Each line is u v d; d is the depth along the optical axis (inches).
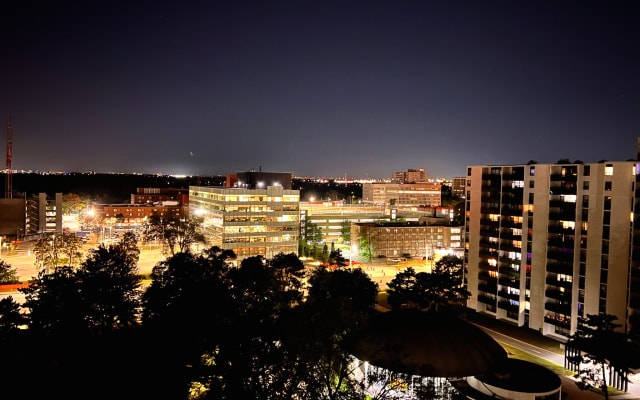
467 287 5019.7
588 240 3966.5
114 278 3425.2
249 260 4153.5
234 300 2952.8
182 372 2433.6
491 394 2679.6
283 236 7559.1
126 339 2915.8
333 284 3764.8
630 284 3666.3
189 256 4114.2
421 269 7209.6
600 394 3051.2
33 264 6870.1
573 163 4441.4
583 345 3029.0
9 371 2335.1
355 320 2610.7
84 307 3043.8
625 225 3713.1
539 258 4318.4
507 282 4611.2
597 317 3117.6
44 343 2679.6
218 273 3897.6
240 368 2086.6
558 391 2694.4
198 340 2496.3
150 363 2518.5
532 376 2805.1
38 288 3115.2
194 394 2335.1
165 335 2642.7
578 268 4057.6
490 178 4827.8
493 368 2719.0
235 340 2250.2
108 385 2351.1
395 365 2260.1
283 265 4547.2
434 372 2551.7
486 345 2876.5
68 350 2704.2
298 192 7623.0
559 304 4165.8
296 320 2249.0
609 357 2930.6
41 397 2236.7
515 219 4547.2
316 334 2169.0
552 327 4244.6
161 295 3277.6
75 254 6402.6
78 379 2397.9
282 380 1999.3
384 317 3065.9
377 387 2479.1
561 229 4153.5
